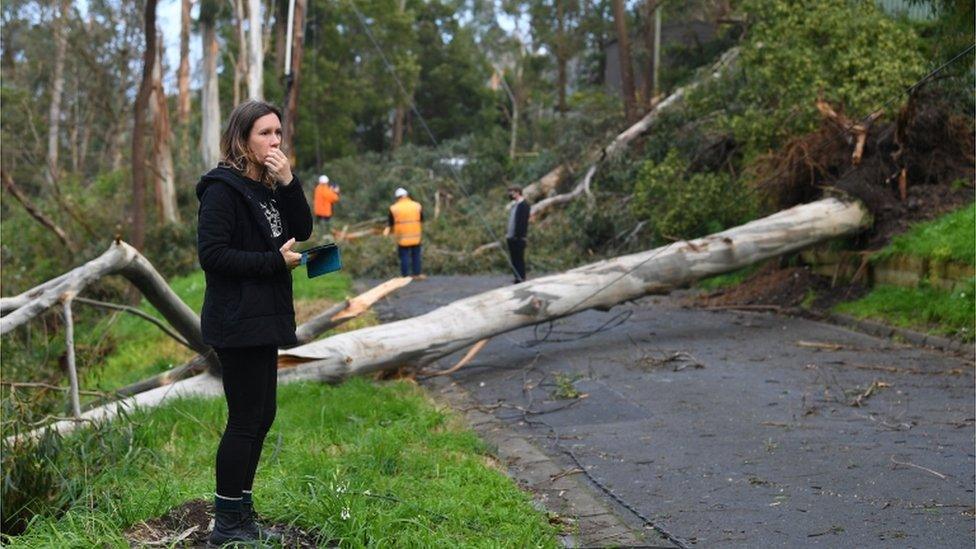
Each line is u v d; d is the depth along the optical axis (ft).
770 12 53.72
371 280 70.38
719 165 60.54
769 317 45.68
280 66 143.74
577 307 39.01
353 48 184.96
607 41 162.71
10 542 15.85
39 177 106.52
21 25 142.61
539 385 33.68
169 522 16.42
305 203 15.56
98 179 110.73
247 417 15.21
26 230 81.76
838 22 49.57
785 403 29.68
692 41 128.57
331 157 174.40
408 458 22.58
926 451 24.32
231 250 14.57
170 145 91.40
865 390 30.83
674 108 74.38
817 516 19.95
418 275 68.74
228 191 14.73
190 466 22.47
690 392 31.55
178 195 101.86
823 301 45.68
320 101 173.27
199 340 30.14
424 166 111.04
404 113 212.23
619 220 69.21
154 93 90.89
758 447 25.08
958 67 45.09
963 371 33.04
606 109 93.81
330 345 33.04
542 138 139.74
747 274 52.95
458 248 77.25
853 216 45.14
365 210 99.55
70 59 143.64
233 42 143.54
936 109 45.70
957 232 40.86
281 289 15.02
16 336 40.24
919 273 41.57
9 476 19.26
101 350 46.85
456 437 25.18
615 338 41.63
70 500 19.54
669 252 41.75
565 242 73.36
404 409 27.86
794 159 48.65
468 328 36.06
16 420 21.48
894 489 21.53
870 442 25.27
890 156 46.68
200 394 29.09
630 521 20.04
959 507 20.27
